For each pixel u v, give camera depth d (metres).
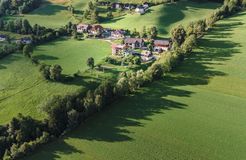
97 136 133.88
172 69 179.00
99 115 145.75
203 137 130.88
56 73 178.38
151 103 152.25
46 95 167.25
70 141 132.25
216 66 180.62
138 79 163.75
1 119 151.12
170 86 164.88
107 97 151.00
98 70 189.62
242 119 140.62
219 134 132.38
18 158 125.31
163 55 197.00
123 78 160.25
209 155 122.31
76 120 138.38
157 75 170.38
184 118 141.75
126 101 154.25
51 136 132.88
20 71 191.88
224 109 147.25
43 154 126.69
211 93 158.75
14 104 161.62
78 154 125.56
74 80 180.12
